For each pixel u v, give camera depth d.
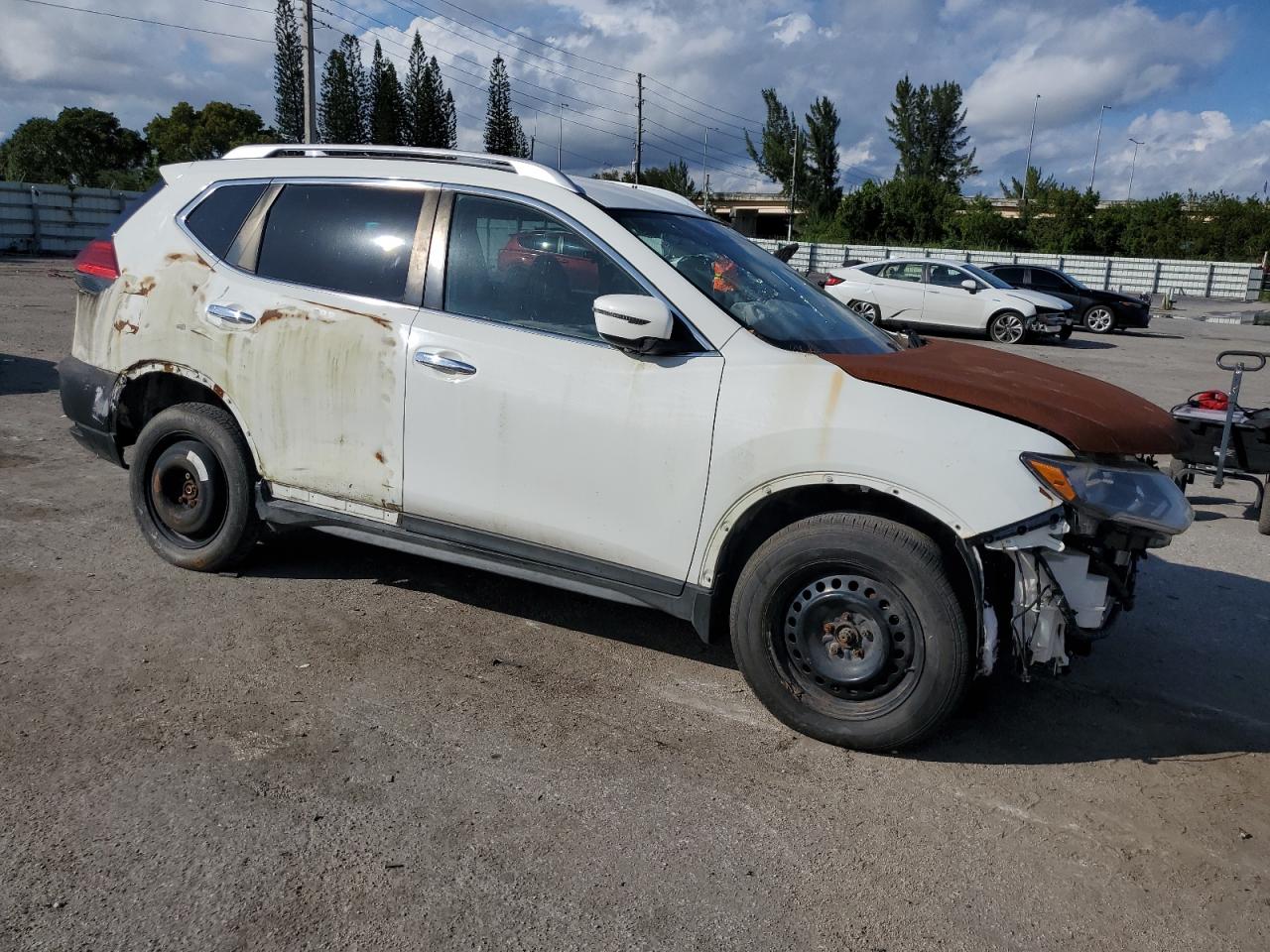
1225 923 2.58
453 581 4.68
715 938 2.42
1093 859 2.84
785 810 2.99
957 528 3.08
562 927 2.43
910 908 2.58
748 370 3.33
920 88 89.69
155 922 2.36
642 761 3.22
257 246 4.20
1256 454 6.28
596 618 4.37
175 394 4.64
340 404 3.96
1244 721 3.76
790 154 81.88
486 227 3.79
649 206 3.97
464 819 2.84
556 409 3.53
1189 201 60.56
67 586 4.32
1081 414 3.16
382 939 2.35
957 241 60.66
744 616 3.39
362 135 62.75
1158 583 5.33
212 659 3.74
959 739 3.50
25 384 8.73
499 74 65.75
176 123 71.31
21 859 2.55
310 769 3.05
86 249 4.69
